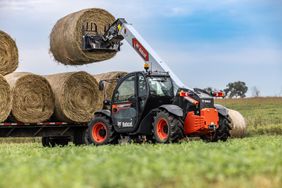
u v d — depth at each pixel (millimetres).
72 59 18781
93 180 6352
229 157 7973
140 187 6078
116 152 10062
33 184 6199
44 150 12500
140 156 8508
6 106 16406
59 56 19109
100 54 18844
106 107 19109
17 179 6438
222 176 6586
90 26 18734
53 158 9297
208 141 15141
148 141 15430
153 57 16719
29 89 17156
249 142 12680
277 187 6414
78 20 18391
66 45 18516
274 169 7258
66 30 18500
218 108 15250
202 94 14617
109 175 6559
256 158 7801
